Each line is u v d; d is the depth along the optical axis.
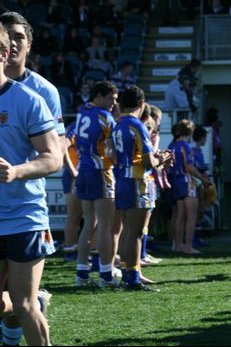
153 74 50.06
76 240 25.62
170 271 23.55
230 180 58.22
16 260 11.08
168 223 30.84
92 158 20.30
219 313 16.84
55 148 11.24
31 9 49.53
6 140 11.24
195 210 28.38
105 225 20.34
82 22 49.94
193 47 49.25
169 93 38.28
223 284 20.94
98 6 51.06
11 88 11.31
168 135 32.38
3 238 11.11
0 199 11.12
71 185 24.97
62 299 18.78
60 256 27.39
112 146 20.03
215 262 25.66
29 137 11.27
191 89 38.22
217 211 35.31
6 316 12.02
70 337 14.54
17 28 13.60
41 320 11.15
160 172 27.03
